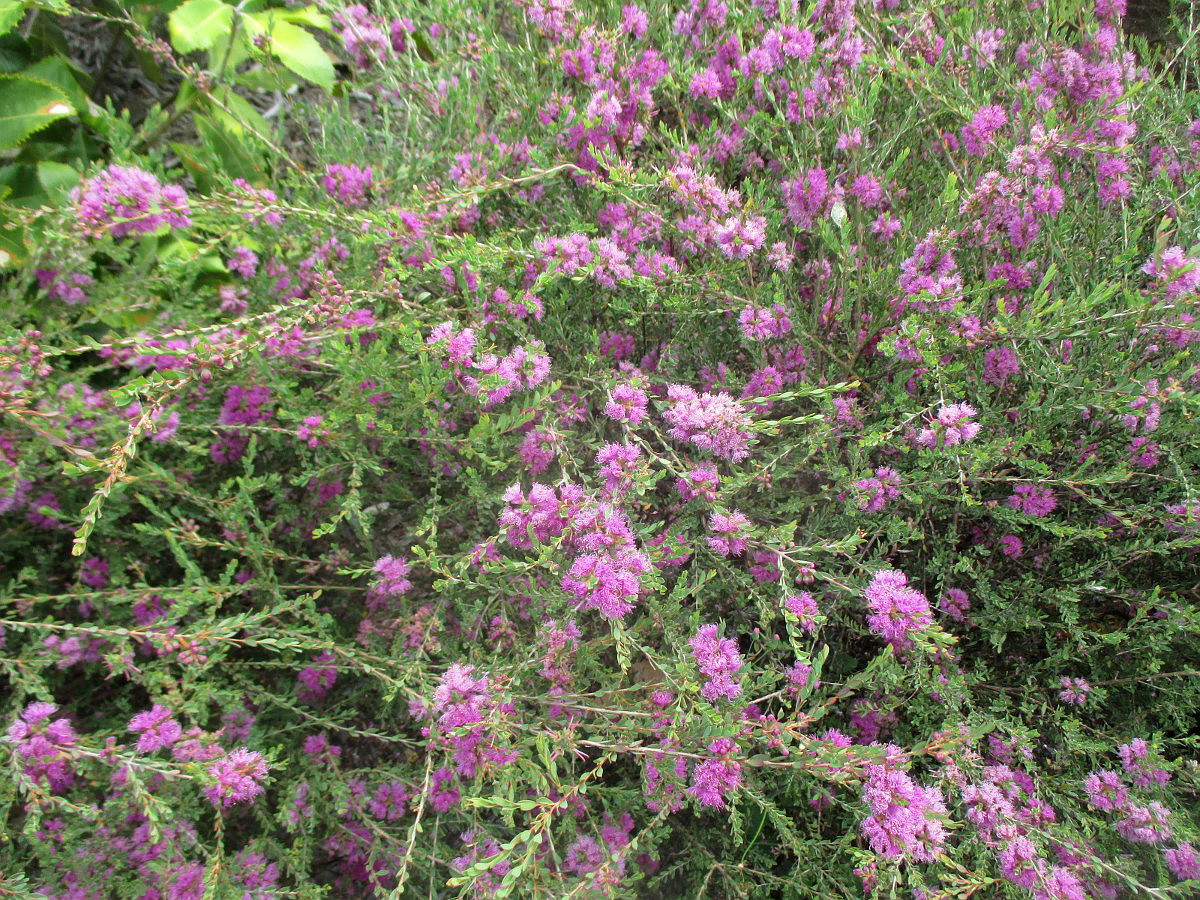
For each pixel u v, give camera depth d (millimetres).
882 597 1465
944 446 1603
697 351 2223
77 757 1501
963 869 1351
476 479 1839
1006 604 1924
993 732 1869
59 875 1689
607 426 2176
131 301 2070
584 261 1733
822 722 2049
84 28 2895
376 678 2016
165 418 1750
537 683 1890
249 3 2686
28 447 1727
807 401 2053
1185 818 1658
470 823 1764
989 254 2094
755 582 1943
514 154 2168
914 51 2174
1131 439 1884
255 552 1873
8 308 1937
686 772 1612
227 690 1824
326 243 2109
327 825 2012
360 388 1782
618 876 1554
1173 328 1650
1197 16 2775
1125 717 2008
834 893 1778
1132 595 1930
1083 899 1472
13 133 2271
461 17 2189
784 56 1945
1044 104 1918
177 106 2596
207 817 2031
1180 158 2246
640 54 2160
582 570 1457
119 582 1851
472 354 1725
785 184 2000
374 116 2842
